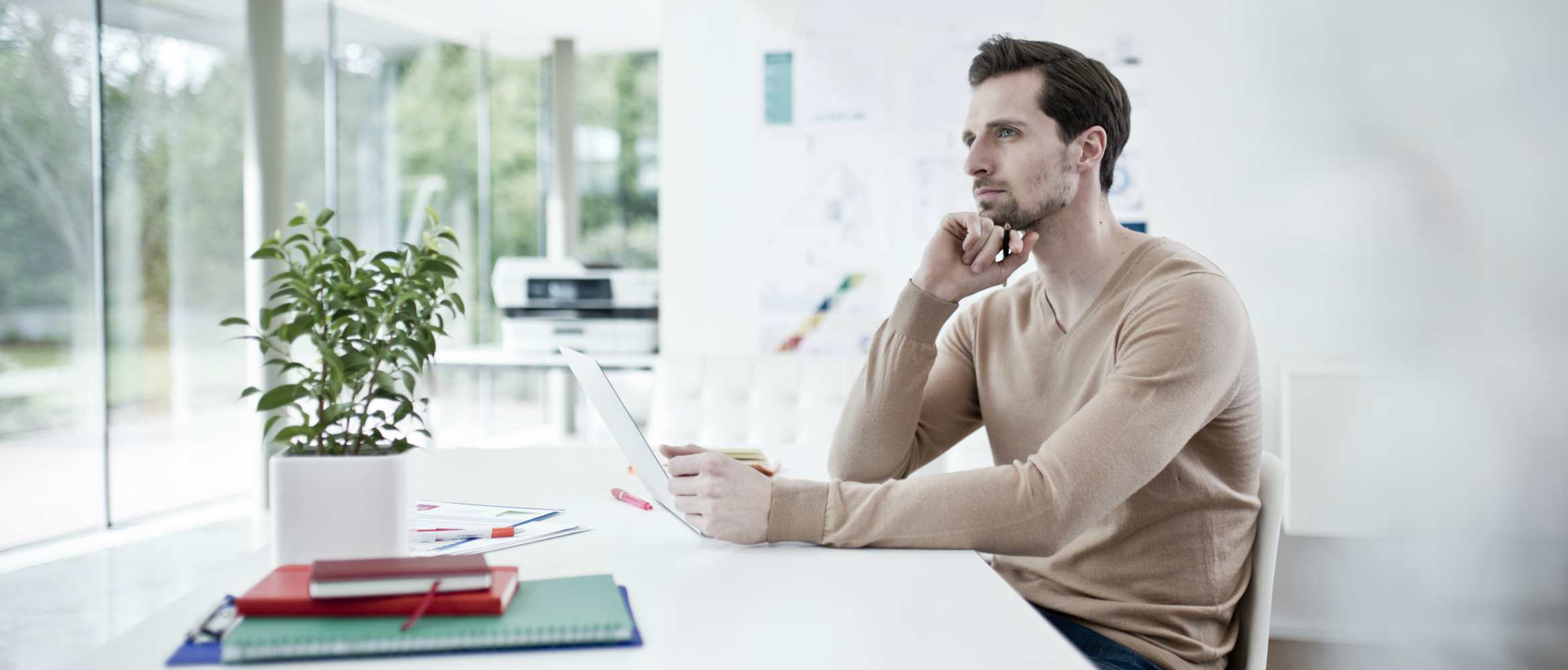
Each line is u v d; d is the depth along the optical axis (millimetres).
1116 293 1315
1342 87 2814
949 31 3461
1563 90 2438
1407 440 2574
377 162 5398
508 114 6266
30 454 3859
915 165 3510
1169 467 1236
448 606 815
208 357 4586
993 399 1463
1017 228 1353
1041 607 1341
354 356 997
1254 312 3055
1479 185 2545
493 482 1604
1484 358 2502
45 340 3906
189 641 790
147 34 4266
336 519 962
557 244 6250
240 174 4734
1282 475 1281
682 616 889
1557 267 2436
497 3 5262
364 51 5297
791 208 3604
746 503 1128
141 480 4293
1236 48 3109
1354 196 2785
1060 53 1316
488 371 6102
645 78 6504
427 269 1049
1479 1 2551
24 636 2920
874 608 917
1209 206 3152
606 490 1534
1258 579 1292
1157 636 1241
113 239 4152
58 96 3926
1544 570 2426
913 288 1390
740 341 3662
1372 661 2689
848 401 1450
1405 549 2594
